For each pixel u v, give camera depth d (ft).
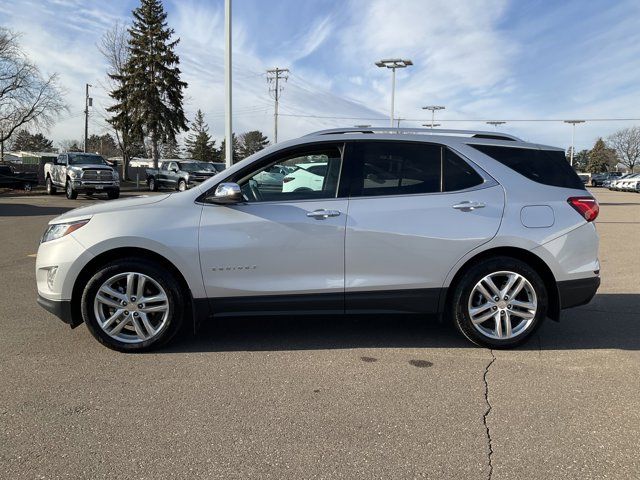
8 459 9.43
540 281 14.87
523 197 14.93
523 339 15.02
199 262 14.34
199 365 13.88
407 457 9.61
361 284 14.61
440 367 13.88
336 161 14.99
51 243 14.56
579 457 9.64
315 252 14.47
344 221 14.43
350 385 12.71
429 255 14.60
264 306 14.65
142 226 14.24
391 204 14.61
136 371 13.42
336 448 9.89
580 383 12.91
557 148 15.70
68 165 81.56
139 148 226.79
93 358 14.26
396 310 14.94
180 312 14.67
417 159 15.06
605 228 49.73
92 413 11.18
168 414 11.16
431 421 10.96
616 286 23.89
